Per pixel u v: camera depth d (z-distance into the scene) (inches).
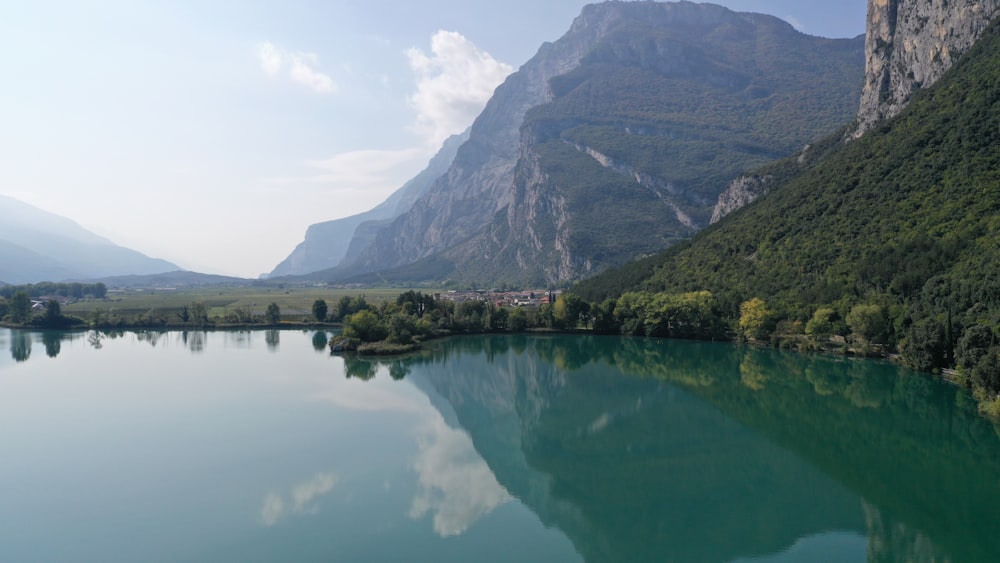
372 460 2738.7
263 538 1955.0
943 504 2201.0
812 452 2802.7
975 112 5565.9
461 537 1984.5
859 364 4667.8
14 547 1893.5
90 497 2268.7
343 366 5152.6
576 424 3378.4
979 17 7052.2
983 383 3115.2
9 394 3961.6
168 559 1825.8
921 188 5506.9
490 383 4527.6
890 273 4921.3
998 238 4303.6
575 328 7445.9
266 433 3100.4
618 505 2266.2
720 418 3425.2
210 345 6604.3
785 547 1909.4
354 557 1846.7
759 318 5654.5
